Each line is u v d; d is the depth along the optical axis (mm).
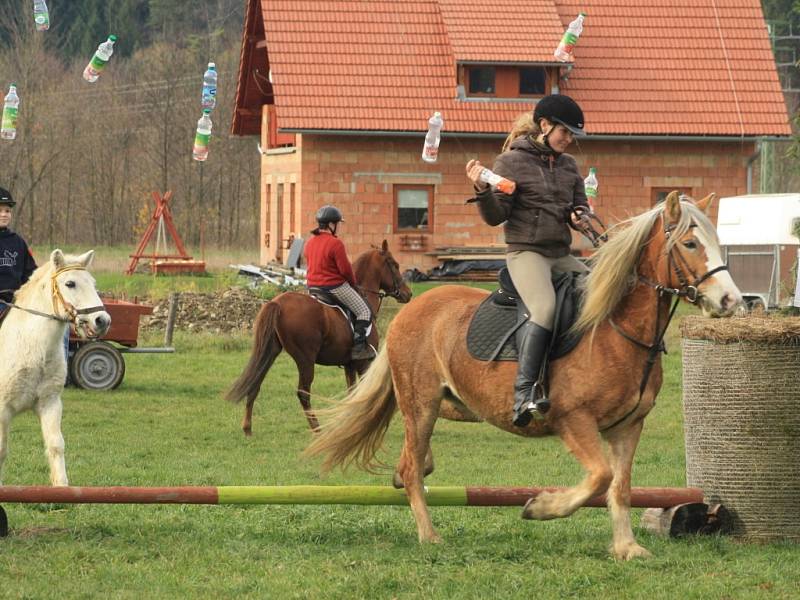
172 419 16562
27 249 12031
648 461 13977
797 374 9266
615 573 8125
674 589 7727
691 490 9398
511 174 8648
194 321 27141
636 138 36938
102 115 68375
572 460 13891
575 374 8250
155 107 68188
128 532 9336
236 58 72562
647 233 8227
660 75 38188
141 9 91375
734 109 37594
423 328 9258
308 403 15336
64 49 83375
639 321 8234
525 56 36594
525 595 7594
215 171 67625
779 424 9281
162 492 9039
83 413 16828
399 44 37688
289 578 7965
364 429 9570
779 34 64000
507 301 8812
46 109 65062
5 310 11320
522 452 14492
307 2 38094
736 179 38000
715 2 40250
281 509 10422
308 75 36469
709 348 9516
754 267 27828
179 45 79938
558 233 8672
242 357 23750
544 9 38438
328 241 15516
